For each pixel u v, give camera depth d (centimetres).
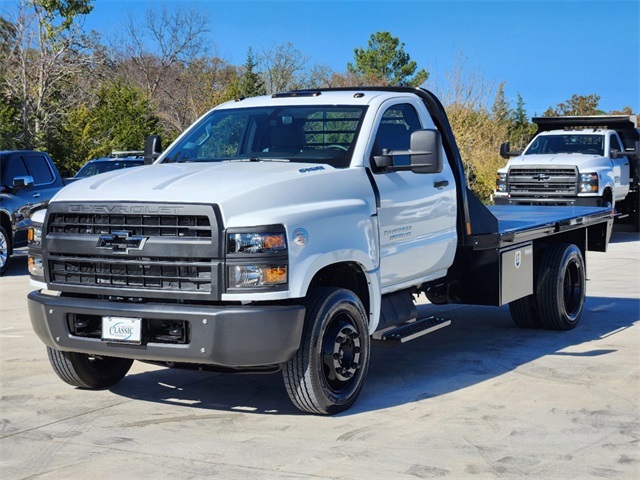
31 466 504
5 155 1504
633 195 2064
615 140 1978
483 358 777
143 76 5628
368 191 634
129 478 482
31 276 620
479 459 507
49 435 563
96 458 517
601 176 1830
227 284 543
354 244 606
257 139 683
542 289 880
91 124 3675
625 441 539
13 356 802
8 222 1473
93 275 578
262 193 561
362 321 615
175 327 563
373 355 796
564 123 2038
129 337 566
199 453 523
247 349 545
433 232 713
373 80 5828
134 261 560
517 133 3222
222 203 545
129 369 746
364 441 542
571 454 515
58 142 3450
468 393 656
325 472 486
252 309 543
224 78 5497
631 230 2100
